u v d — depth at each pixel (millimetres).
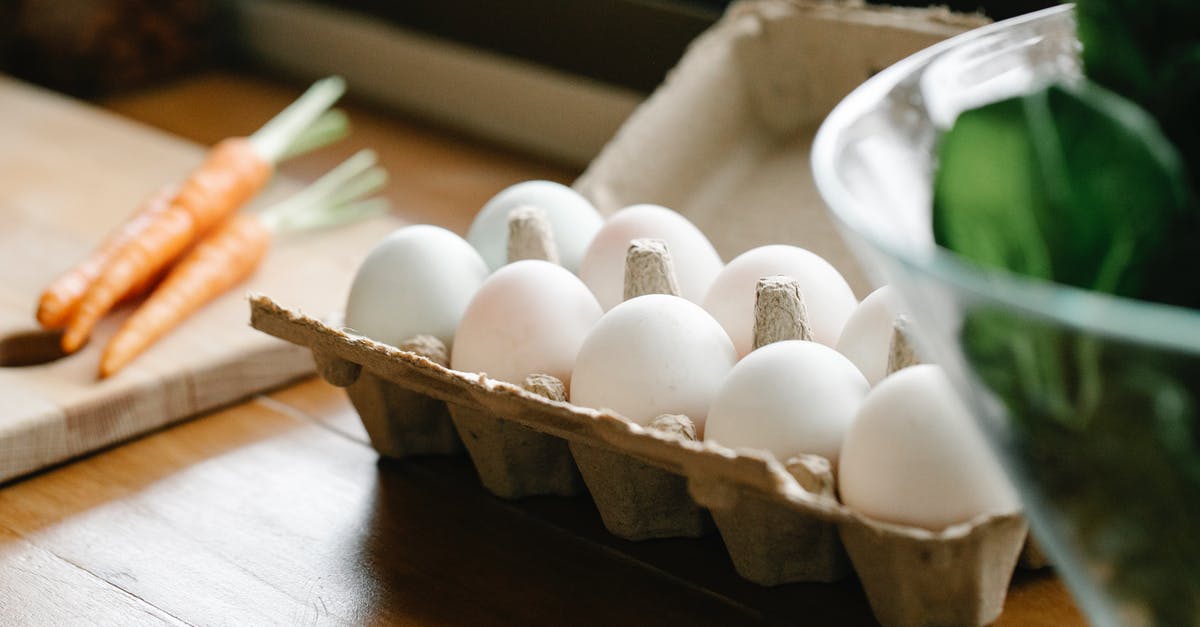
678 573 598
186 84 1151
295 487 649
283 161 968
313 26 1136
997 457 472
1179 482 437
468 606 586
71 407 664
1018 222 451
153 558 612
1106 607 465
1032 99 451
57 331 746
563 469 629
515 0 977
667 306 583
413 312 629
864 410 541
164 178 892
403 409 642
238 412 702
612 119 948
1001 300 425
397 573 602
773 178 744
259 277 789
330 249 820
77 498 646
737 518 569
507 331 602
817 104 746
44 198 866
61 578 603
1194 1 461
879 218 480
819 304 610
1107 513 448
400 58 1076
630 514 604
